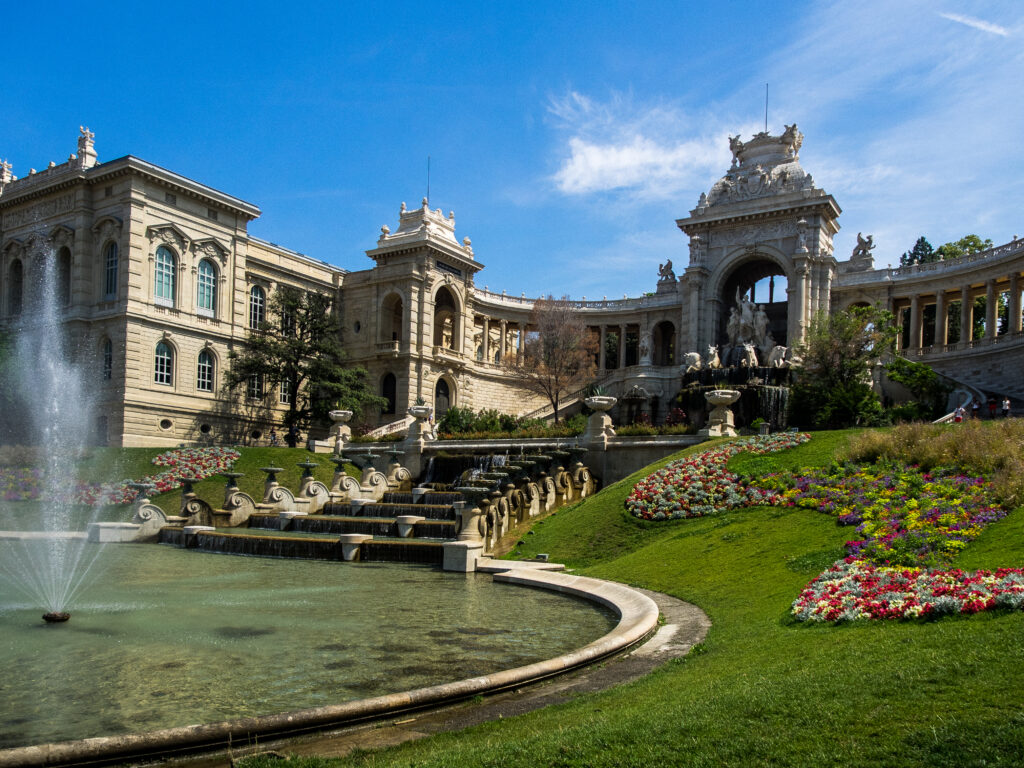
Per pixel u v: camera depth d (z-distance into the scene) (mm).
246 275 76188
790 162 81938
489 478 38719
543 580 24078
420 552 30906
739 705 9414
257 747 9898
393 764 8758
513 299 95625
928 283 74562
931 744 7625
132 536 38594
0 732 10750
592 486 42688
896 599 13844
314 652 15383
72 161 69000
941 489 22594
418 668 14188
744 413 59281
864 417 48688
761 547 22594
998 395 62750
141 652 15312
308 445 61500
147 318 65500
